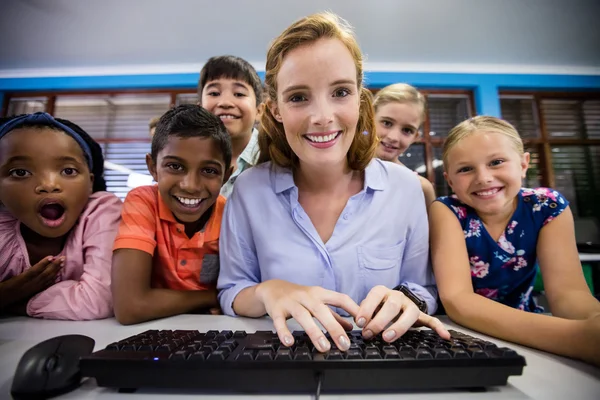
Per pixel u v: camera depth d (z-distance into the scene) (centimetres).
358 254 71
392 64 397
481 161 74
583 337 43
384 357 34
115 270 70
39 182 72
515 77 407
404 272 77
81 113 448
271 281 61
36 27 329
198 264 84
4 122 76
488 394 33
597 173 413
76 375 34
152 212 81
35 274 72
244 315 67
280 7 301
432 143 416
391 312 45
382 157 147
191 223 87
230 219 77
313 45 60
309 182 77
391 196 76
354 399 32
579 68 411
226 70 135
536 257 81
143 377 33
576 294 63
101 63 399
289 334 39
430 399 32
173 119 79
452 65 402
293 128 63
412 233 77
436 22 321
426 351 35
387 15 310
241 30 333
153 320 67
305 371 33
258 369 33
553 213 76
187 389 34
